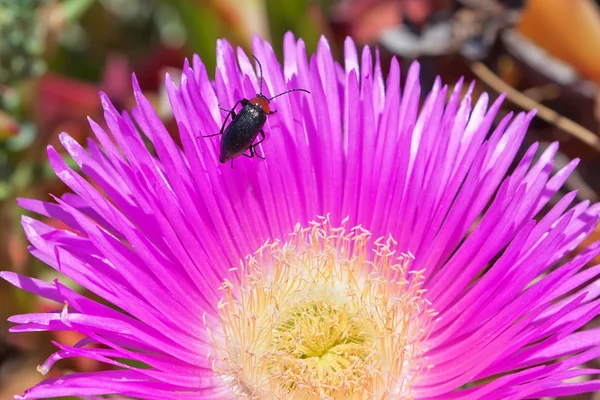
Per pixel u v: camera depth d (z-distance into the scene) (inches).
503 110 8.7
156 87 9.1
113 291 6.5
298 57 7.4
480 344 6.8
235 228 7.4
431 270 7.3
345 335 7.4
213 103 7.3
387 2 8.9
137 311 6.6
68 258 6.6
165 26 10.3
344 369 7.3
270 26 8.7
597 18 8.2
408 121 7.3
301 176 7.5
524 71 8.7
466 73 8.8
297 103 7.3
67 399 7.3
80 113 8.7
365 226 7.6
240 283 7.5
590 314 6.4
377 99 7.5
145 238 6.9
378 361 7.4
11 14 8.2
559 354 6.6
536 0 8.3
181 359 6.9
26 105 8.6
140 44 10.3
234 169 7.4
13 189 8.5
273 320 7.5
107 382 6.3
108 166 7.2
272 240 7.6
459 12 8.8
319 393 7.2
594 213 7.0
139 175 6.9
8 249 8.2
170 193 7.1
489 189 7.1
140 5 10.4
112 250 6.6
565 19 8.3
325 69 7.4
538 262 6.6
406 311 7.4
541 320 6.7
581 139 8.4
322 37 7.4
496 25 8.7
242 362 7.3
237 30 8.6
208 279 7.2
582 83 8.5
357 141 7.4
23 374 8.2
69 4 8.6
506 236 7.0
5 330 8.1
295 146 7.5
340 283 7.7
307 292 7.7
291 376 7.3
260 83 7.5
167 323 6.9
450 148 7.3
